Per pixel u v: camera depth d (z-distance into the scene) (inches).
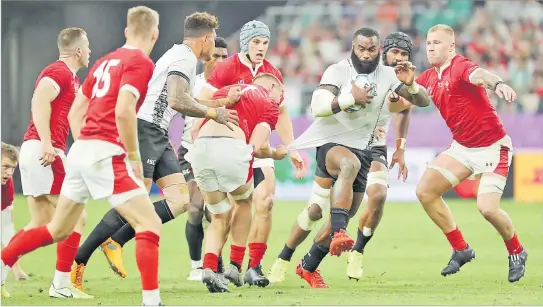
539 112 2851.9
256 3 3083.2
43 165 999.6
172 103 937.5
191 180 1221.7
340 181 1029.8
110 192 823.7
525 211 2236.7
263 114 1019.3
